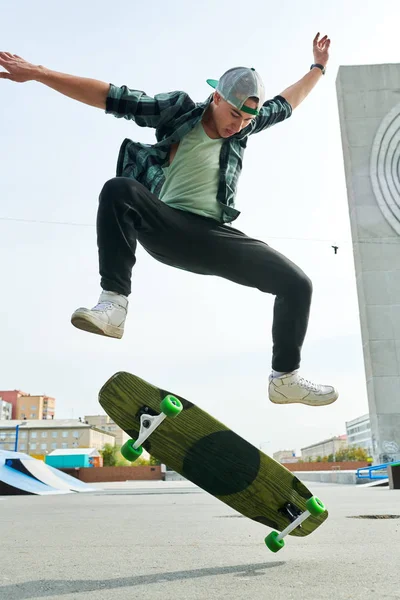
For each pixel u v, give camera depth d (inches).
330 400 107.3
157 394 88.9
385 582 75.4
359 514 213.9
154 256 104.1
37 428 3754.9
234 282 105.6
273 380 106.7
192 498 414.9
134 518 215.5
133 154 105.7
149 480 1628.9
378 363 818.2
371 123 916.6
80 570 89.4
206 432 93.5
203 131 101.1
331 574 82.9
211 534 150.9
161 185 101.3
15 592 71.0
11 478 520.7
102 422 5113.2
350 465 1707.7
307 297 105.1
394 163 896.3
